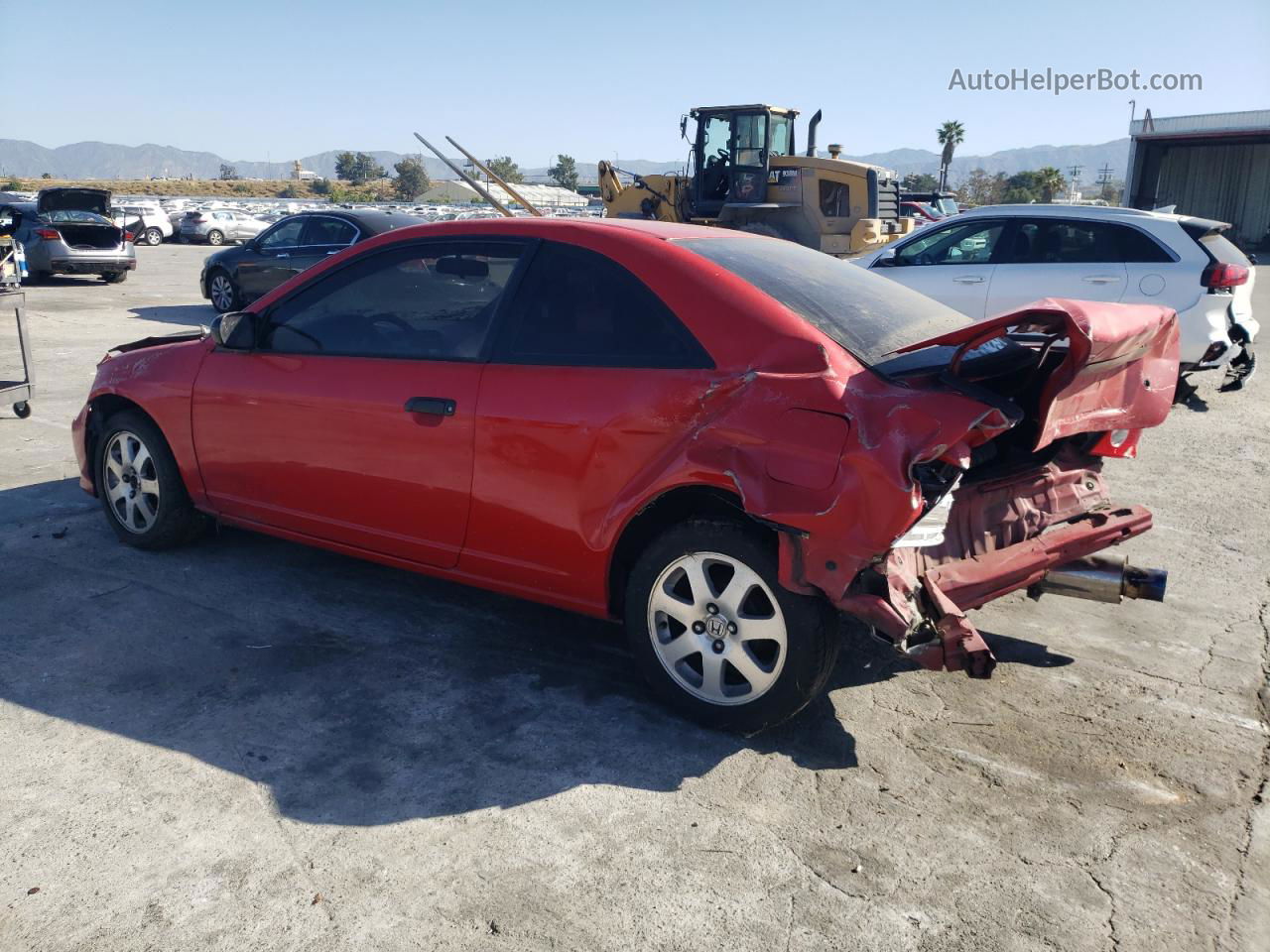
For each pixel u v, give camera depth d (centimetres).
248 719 338
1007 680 377
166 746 320
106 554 485
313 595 443
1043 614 440
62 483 602
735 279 334
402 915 249
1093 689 371
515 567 367
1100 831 286
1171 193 4588
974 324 293
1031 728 342
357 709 346
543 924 246
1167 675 382
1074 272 858
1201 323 811
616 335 342
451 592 451
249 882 259
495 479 358
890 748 328
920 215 2831
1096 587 371
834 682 372
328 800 294
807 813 292
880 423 284
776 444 299
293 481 420
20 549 489
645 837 280
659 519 346
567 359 348
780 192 1756
